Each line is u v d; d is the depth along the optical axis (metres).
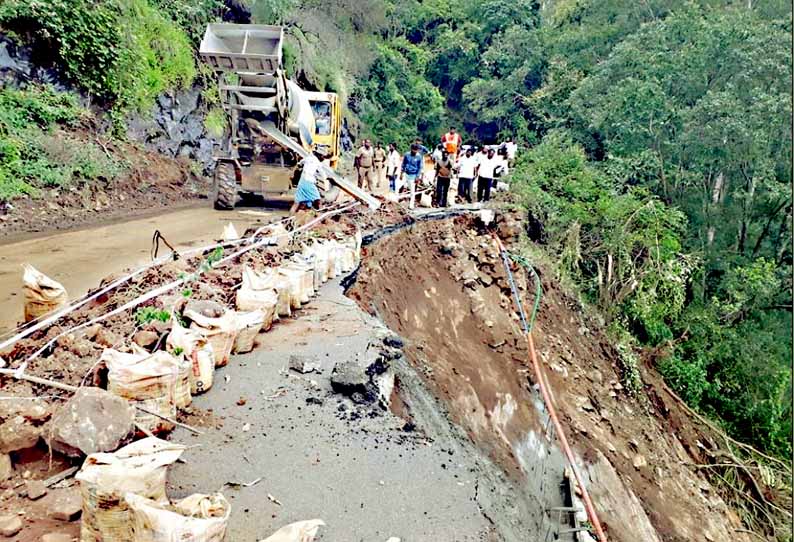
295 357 6.26
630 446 14.51
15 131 13.95
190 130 21.23
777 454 18.88
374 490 4.33
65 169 14.36
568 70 32.34
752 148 19.56
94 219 13.52
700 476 16.45
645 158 21.30
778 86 19.45
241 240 9.55
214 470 4.36
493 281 16.08
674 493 14.42
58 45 15.80
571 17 38.97
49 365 4.85
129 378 4.52
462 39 47.31
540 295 16.22
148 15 19.83
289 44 30.44
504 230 18.14
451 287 15.05
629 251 19.12
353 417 5.42
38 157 14.03
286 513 3.96
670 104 21.17
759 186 21.00
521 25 45.97
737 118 19.14
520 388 13.01
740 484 17.03
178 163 19.95
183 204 16.80
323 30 37.12
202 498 3.42
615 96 22.14
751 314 20.89
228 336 6.09
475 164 20.28
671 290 18.77
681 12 23.34
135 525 3.09
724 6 25.62
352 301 8.77
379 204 15.64
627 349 17.88
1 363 4.74
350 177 27.20
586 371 15.88
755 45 19.84
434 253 15.70
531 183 20.56
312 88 33.00
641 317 18.91
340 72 36.81
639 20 29.73
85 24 16.41
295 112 15.66
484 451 8.52
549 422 12.45
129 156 17.48
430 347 11.60
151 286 7.06
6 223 11.89
